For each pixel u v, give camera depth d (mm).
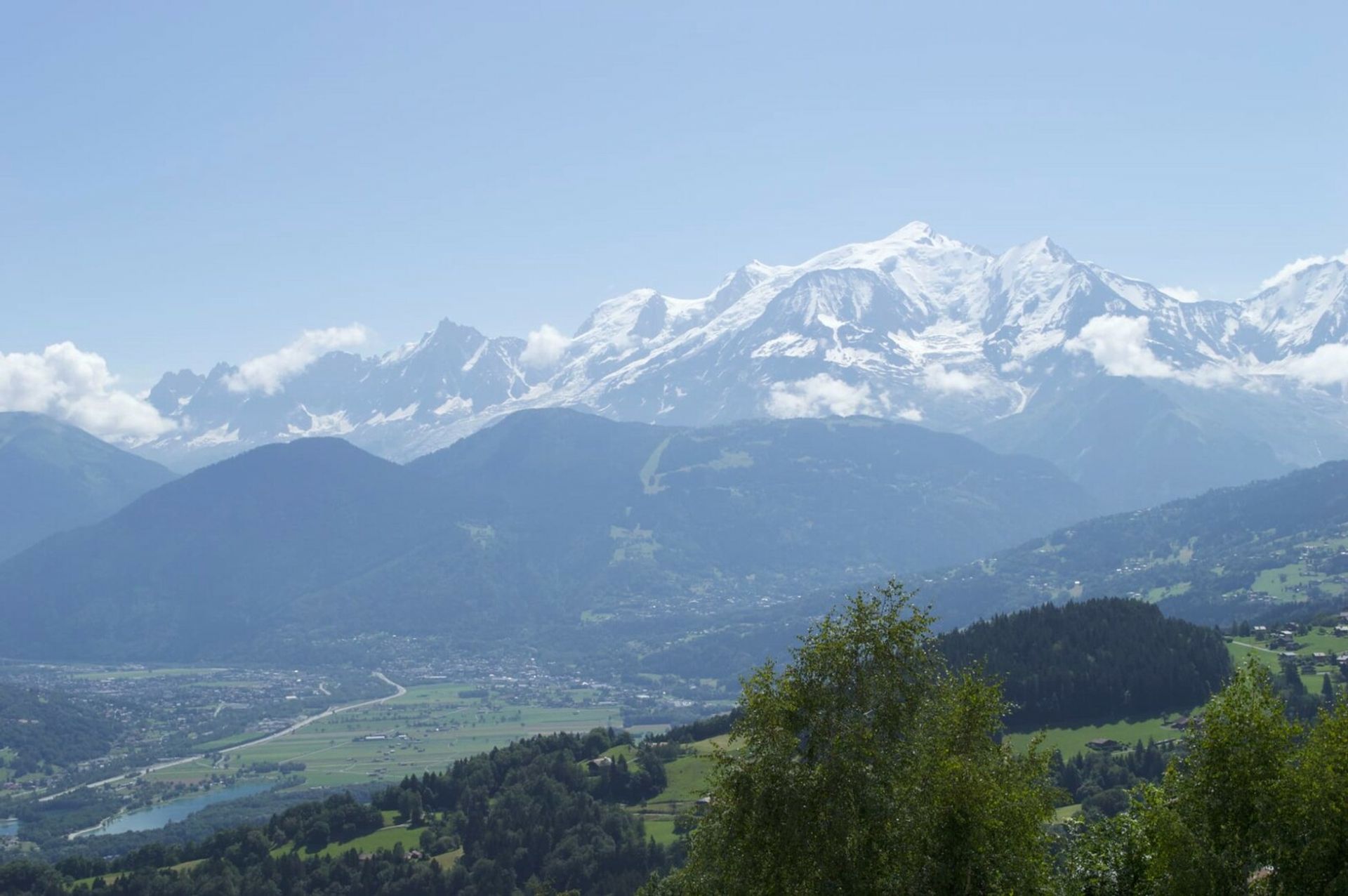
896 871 50188
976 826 50469
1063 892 55500
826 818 49656
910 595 55281
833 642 53562
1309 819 50188
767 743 52531
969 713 55656
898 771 51656
